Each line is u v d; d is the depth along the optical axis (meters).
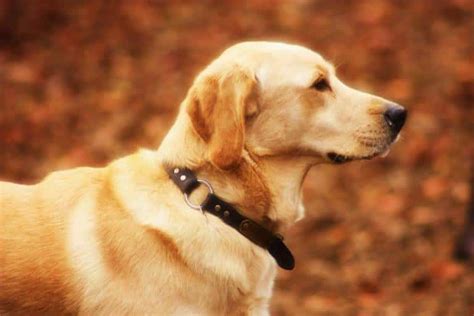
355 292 11.88
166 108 18.80
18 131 17.91
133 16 23.05
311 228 13.81
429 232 13.30
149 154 7.09
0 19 22.45
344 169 15.63
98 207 6.89
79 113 18.73
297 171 7.02
